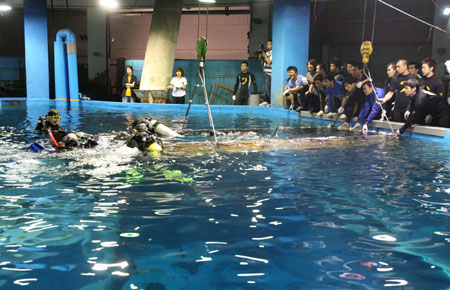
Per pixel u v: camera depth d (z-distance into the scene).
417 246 1.81
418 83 5.81
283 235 1.92
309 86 8.98
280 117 9.42
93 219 2.12
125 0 17.66
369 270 1.55
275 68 11.21
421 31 14.84
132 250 1.72
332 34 16.16
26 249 1.73
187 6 17.14
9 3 18.52
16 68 18.98
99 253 1.69
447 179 3.10
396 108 6.54
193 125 7.46
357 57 15.96
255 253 1.71
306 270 1.55
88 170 3.31
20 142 4.80
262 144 4.83
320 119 8.28
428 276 1.51
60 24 19.91
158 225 2.04
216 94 15.97
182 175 3.16
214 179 3.04
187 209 2.30
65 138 4.40
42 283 1.42
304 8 10.70
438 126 5.74
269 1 15.60
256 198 2.54
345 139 5.38
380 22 15.42
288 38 10.71
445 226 2.07
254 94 12.12
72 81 12.91
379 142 5.13
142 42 21.77
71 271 1.52
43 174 3.16
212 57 21.19
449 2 11.33
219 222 2.09
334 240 1.87
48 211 2.26
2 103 13.27
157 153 4.12
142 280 1.45
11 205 2.36
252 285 1.42
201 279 1.46
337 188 2.81
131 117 8.84
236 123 7.93
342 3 15.81
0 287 1.40
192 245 1.78
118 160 3.73
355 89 6.73
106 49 18.30
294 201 2.49
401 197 2.60
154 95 13.16
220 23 20.92
